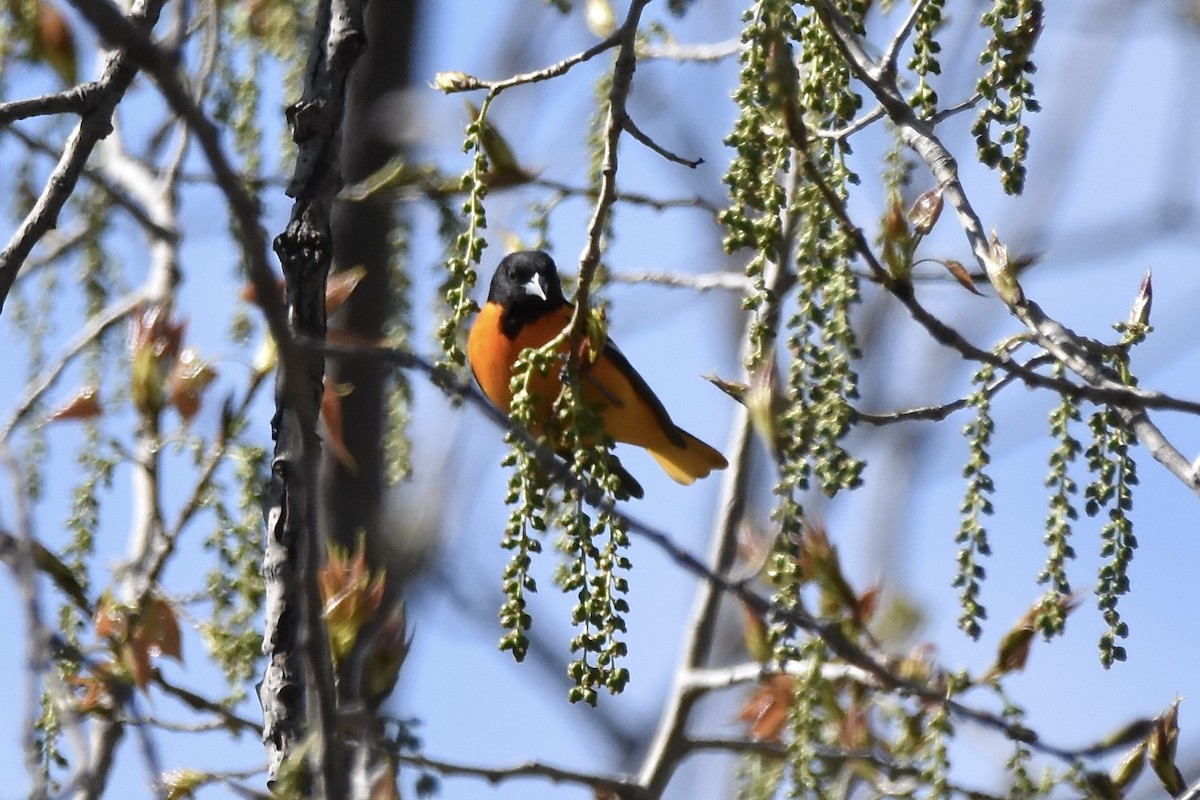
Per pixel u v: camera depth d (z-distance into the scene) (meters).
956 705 7.04
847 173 6.73
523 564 6.54
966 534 6.88
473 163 7.05
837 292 6.59
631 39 6.76
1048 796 7.05
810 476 6.54
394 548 11.28
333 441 7.30
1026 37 6.70
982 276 9.03
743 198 6.54
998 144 6.75
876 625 8.61
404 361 5.13
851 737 7.82
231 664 7.54
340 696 6.35
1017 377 6.84
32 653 5.59
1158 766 7.33
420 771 6.24
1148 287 7.39
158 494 7.75
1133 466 7.07
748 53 6.45
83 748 5.99
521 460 6.66
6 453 5.84
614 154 6.82
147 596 7.36
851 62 6.80
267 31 10.59
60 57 7.87
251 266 4.41
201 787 6.72
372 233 9.72
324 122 6.81
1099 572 7.00
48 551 7.14
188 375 7.78
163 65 3.95
